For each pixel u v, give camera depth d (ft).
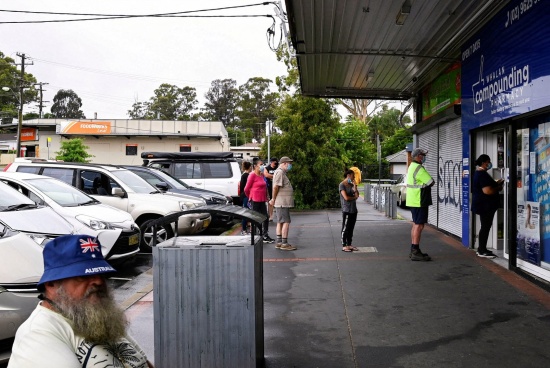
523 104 23.48
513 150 25.71
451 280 24.56
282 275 26.78
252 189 36.94
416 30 30.40
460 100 35.60
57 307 6.67
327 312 20.03
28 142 158.71
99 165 39.60
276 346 16.43
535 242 23.94
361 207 71.51
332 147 70.23
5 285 15.58
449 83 38.22
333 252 33.19
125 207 37.17
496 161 31.48
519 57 23.93
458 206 36.73
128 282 26.89
